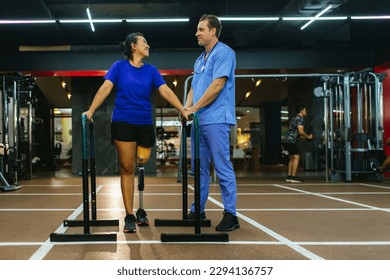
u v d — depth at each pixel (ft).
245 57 35.27
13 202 16.33
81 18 31.71
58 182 27.27
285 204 15.38
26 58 34.32
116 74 10.48
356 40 38.96
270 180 27.99
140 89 10.51
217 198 17.46
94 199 11.23
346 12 32.30
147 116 10.70
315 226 11.02
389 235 9.87
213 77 10.32
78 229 10.75
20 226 11.16
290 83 52.95
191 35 36.32
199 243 9.09
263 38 35.58
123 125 10.41
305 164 43.32
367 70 26.50
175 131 62.85
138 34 10.70
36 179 30.42
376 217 12.42
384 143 31.58
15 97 27.63
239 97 61.72
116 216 12.72
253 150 50.90
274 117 65.16
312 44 35.53
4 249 8.61
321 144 43.14
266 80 51.42
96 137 37.91
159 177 31.81
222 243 9.09
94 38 36.55
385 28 36.96
